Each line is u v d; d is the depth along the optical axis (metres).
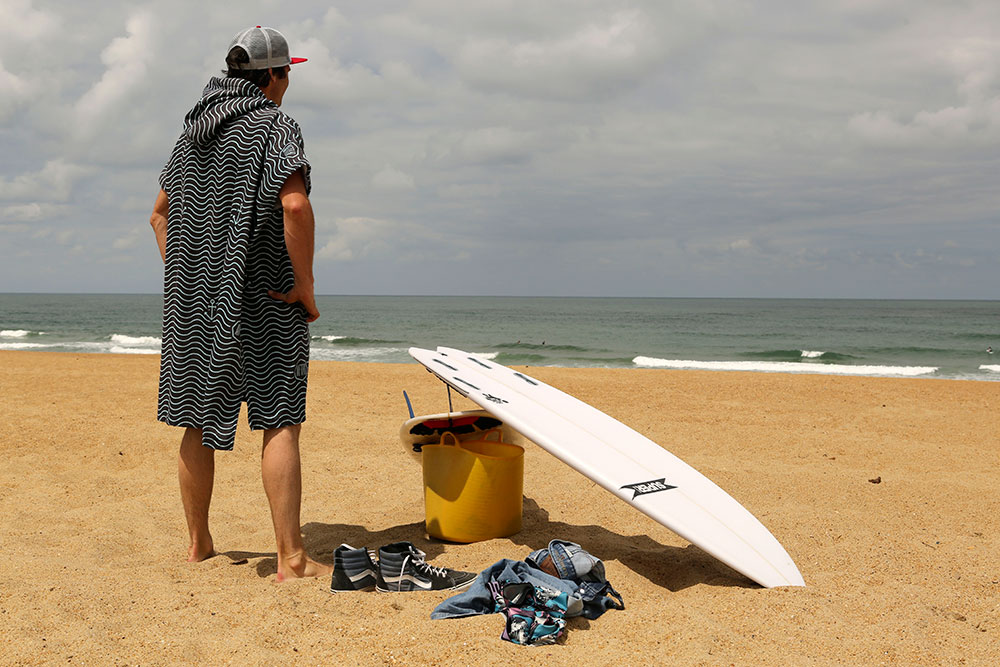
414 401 9.27
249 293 3.13
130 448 6.15
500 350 33.59
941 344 38.44
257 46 3.18
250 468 5.61
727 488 5.08
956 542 3.92
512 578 2.95
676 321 69.56
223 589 3.01
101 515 4.33
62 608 2.70
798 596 2.93
